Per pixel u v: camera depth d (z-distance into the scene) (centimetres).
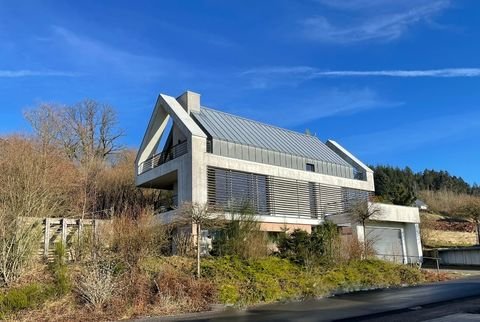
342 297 1598
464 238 4238
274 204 2730
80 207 2742
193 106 2889
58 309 1359
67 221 1750
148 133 2966
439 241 4038
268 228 2630
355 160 3569
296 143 3322
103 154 4406
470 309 1182
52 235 1714
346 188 3269
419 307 1266
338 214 2856
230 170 2578
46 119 4053
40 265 1605
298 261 2003
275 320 1173
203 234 2044
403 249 3200
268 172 2748
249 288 1638
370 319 1110
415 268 2356
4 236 1486
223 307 1455
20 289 1364
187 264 1767
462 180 9194
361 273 2041
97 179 3494
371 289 1816
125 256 1633
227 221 2000
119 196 3384
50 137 3897
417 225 3216
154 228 1794
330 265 2039
